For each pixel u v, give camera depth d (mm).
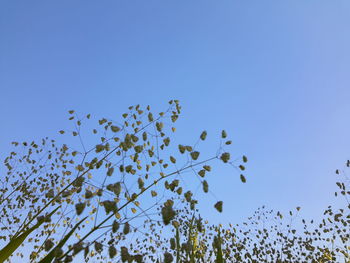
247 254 6918
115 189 2963
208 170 3570
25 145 6973
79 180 3641
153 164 3986
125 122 4523
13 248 3197
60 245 2850
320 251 7688
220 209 3010
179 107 4742
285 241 8320
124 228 2734
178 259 3656
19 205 6516
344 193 7297
